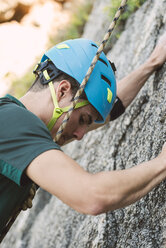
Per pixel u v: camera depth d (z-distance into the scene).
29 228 3.62
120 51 3.30
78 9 6.28
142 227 1.71
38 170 1.24
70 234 2.50
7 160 1.26
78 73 1.51
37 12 8.79
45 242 2.89
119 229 1.86
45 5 8.89
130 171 1.28
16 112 1.32
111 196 1.22
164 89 1.94
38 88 1.52
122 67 2.98
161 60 2.05
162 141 1.79
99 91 1.53
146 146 1.92
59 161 1.23
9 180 1.38
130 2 3.32
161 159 1.33
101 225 1.94
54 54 1.55
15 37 8.50
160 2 2.59
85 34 5.27
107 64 1.60
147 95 2.16
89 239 2.03
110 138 2.50
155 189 1.68
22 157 1.25
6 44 8.30
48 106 1.48
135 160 2.00
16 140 1.27
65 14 8.15
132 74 2.10
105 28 4.26
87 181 1.22
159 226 1.61
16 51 8.08
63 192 1.22
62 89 1.48
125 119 2.32
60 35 6.35
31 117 1.32
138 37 2.90
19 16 8.98
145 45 2.60
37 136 1.28
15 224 3.92
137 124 2.15
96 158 2.64
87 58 1.55
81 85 1.45
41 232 3.14
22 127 1.29
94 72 1.53
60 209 2.89
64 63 1.52
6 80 6.49
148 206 1.71
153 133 1.90
